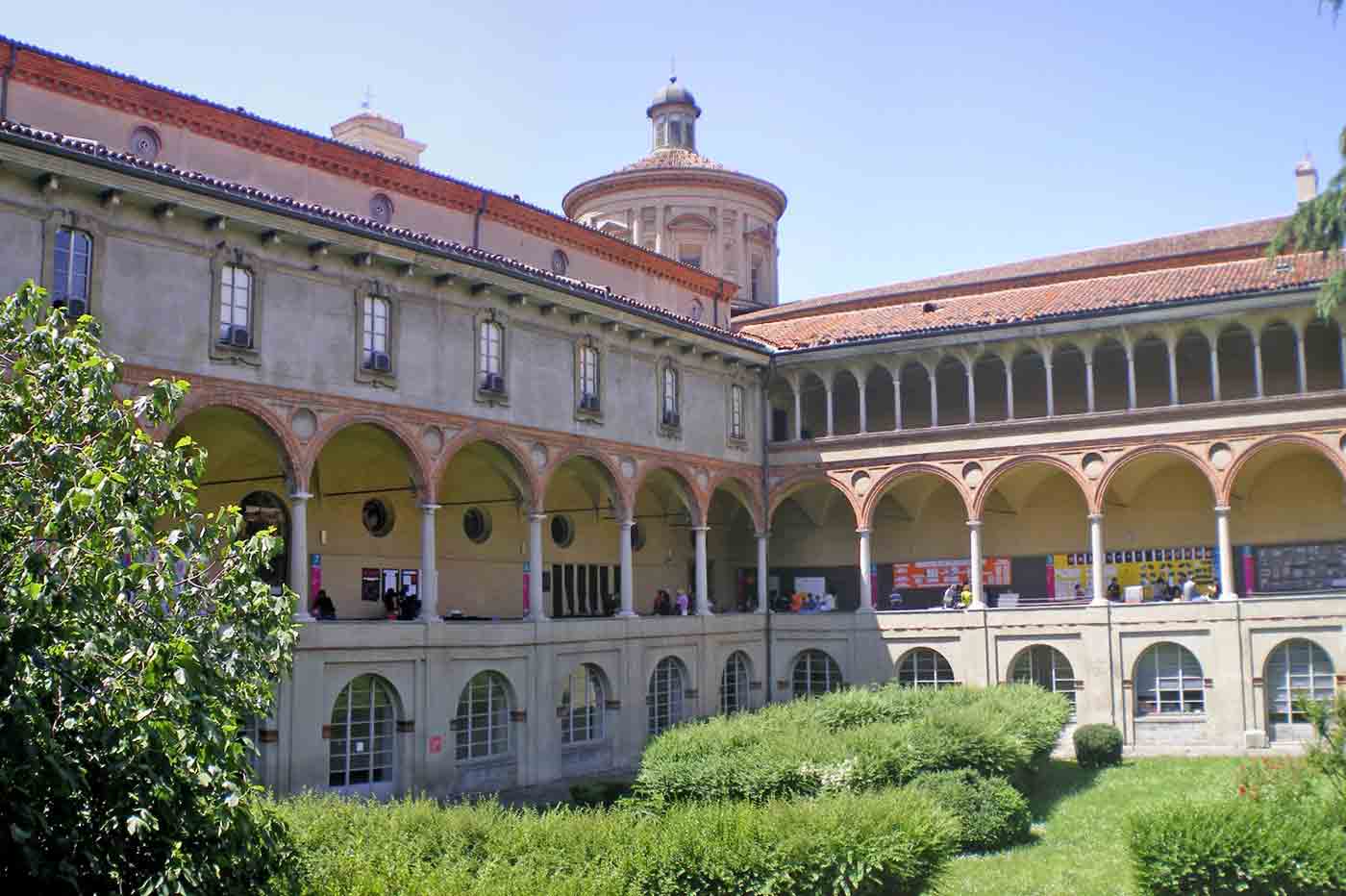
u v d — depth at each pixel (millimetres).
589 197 63562
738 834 18297
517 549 44188
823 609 51531
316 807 20094
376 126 51156
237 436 33562
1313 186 49844
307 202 37156
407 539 39875
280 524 35938
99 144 29375
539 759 37812
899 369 48188
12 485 12414
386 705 33688
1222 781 34031
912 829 19000
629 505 42375
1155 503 47875
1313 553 44938
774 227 65000
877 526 53281
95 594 12188
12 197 26156
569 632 39406
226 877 12609
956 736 29188
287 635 14820
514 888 15547
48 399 13352
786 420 52938
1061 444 44812
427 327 35281
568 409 40062
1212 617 41719
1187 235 51344
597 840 18656
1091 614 43594
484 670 36312
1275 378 46062
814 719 31141
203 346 29469
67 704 11805
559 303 38812
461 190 41844
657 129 66312
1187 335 45375
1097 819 30156
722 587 55469
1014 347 46250
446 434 35594
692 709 44719
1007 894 22578
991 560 51031
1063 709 37156
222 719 13125
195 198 28766
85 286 27328
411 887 15375
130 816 11422
